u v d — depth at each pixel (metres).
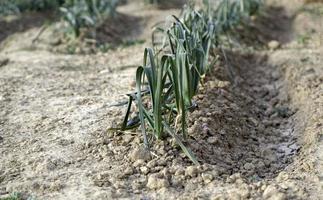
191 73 2.86
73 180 2.53
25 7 5.44
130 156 2.65
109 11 4.89
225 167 2.69
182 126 2.68
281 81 3.80
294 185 2.49
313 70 3.76
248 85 3.77
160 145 2.69
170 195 2.44
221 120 3.00
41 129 2.93
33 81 3.54
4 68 3.86
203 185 2.50
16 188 2.49
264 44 4.50
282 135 3.15
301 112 3.30
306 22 4.91
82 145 2.77
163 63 2.61
